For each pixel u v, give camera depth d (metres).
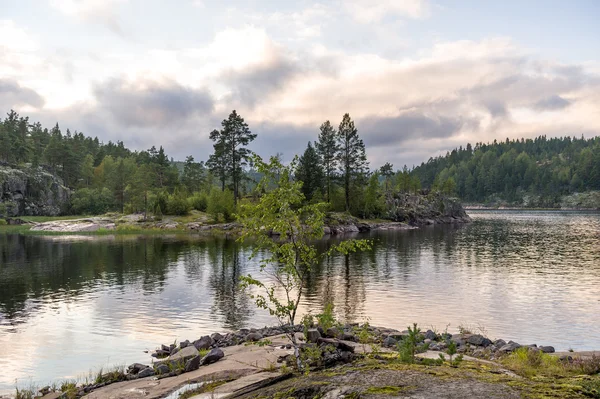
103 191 149.75
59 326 22.22
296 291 31.31
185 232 91.56
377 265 44.97
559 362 11.71
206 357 13.67
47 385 14.18
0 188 135.75
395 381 6.79
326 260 48.88
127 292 31.30
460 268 42.72
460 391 6.12
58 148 169.62
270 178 12.66
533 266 44.22
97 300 28.64
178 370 13.00
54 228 100.12
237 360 13.21
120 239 75.94
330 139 116.19
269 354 13.54
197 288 32.69
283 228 12.54
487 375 7.17
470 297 29.05
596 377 7.14
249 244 66.00
